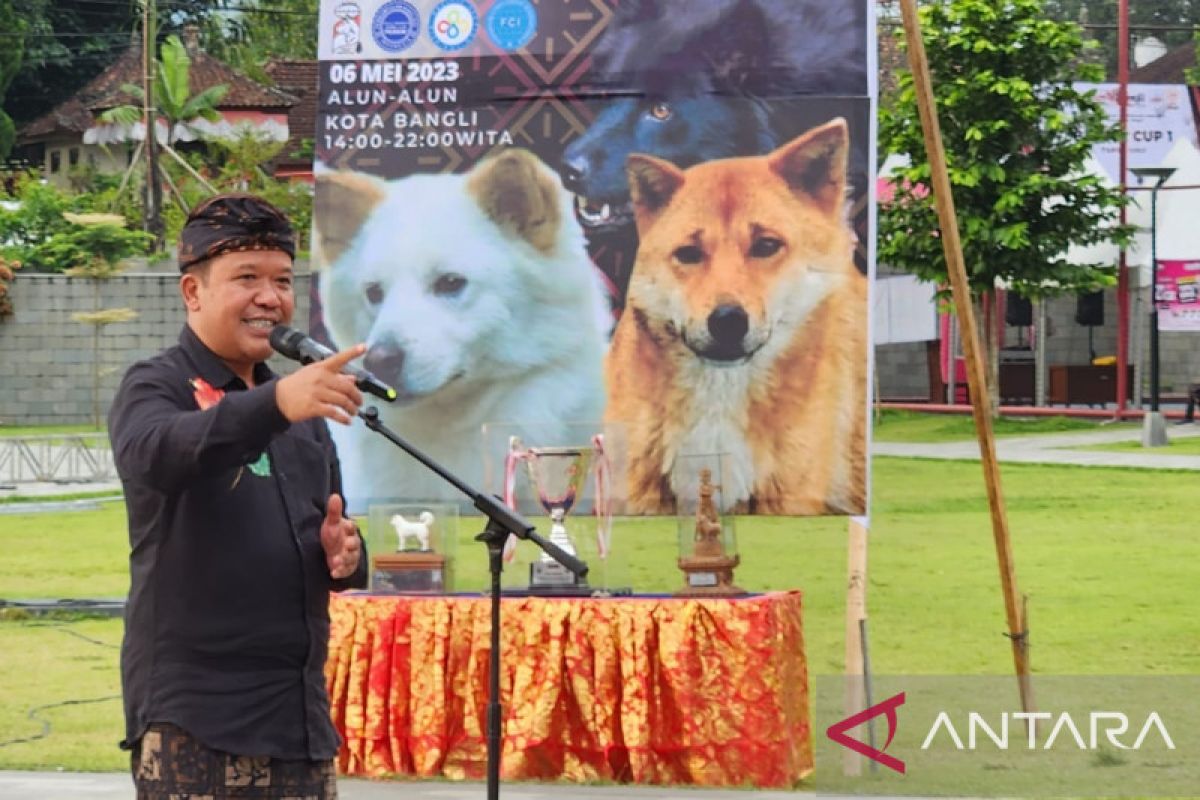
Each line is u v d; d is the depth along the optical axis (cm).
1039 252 3177
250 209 437
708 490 807
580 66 905
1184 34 7144
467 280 916
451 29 920
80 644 1249
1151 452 2639
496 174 912
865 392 875
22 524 2102
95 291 3884
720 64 891
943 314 3481
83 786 810
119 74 5894
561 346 906
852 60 881
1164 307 3303
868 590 1450
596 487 836
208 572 424
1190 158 3362
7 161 6012
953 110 3148
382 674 819
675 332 893
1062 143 3216
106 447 3059
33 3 6297
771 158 885
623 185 901
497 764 542
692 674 782
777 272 883
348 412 393
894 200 3247
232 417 393
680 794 771
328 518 431
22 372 3884
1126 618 1309
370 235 926
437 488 920
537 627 798
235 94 5544
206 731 420
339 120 930
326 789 439
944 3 3353
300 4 7100
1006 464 2498
